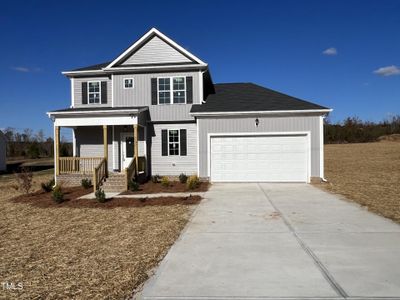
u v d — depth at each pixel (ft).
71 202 43.04
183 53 67.36
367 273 17.58
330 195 44.50
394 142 167.53
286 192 47.83
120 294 15.99
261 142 60.70
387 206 35.91
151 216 33.58
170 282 17.07
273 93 70.44
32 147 162.71
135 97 67.82
